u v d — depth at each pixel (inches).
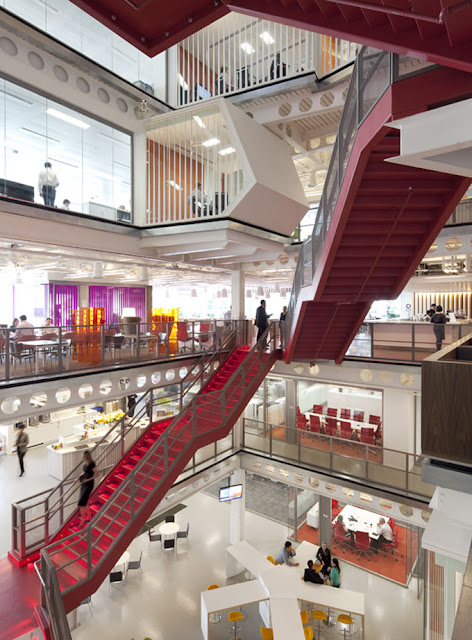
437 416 117.7
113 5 93.5
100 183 361.1
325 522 467.8
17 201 291.1
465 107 100.7
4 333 288.0
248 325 522.9
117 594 384.2
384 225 235.0
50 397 305.4
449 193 204.7
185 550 462.6
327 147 430.9
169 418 428.5
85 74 345.1
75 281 800.3
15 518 311.0
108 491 358.9
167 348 416.5
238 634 356.5
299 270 340.8
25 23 292.2
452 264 452.1
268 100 371.9
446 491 118.3
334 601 331.6
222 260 500.1
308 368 470.9
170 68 434.6
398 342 410.0
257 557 397.4
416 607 378.3
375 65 145.5
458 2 70.6
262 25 415.2
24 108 302.4
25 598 265.1
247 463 498.3
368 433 477.4
